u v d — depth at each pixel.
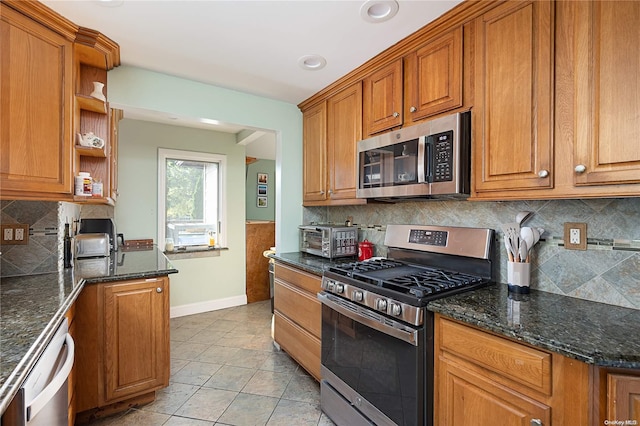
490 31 1.44
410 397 1.37
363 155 2.16
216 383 2.27
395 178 1.89
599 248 1.36
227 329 3.32
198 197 4.05
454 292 1.48
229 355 2.72
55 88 1.60
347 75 2.30
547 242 1.52
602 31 1.10
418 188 1.71
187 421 1.86
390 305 1.46
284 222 2.93
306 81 2.44
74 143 1.73
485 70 1.46
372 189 2.06
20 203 1.88
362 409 1.64
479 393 1.19
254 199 6.06
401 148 1.85
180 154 3.85
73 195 1.75
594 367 0.91
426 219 2.15
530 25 1.30
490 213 1.77
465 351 1.23
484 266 1.70
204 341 3.01
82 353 1.78
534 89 1.29
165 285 2.06
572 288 1.44
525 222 1.61
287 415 1.93
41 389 0.97
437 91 1.68
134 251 3.11
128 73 2.17
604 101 1.10
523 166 1.32
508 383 1.10
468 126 1.54
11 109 1.42
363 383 1.64
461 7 1.51
